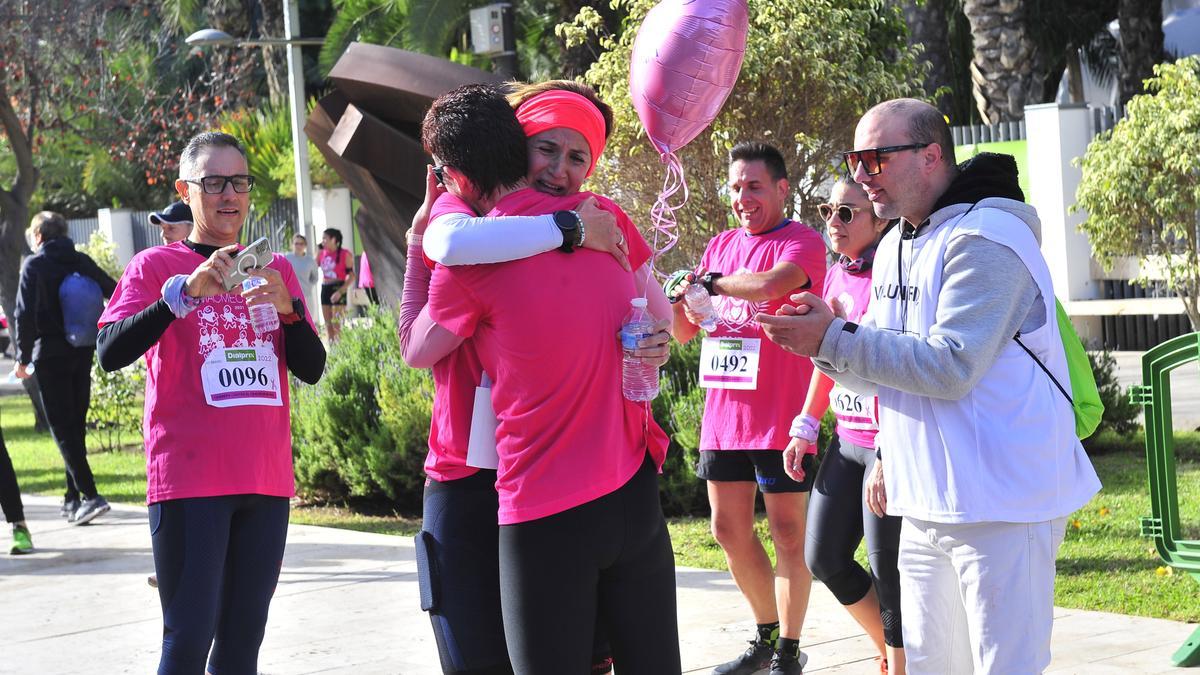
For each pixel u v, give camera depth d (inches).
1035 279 116.0
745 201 187.8
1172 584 228.8
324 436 354.6
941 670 124.7
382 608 237.1
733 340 185.5
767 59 385.4
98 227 1325.0
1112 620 207.8
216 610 147.6
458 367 124.4
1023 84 664.4
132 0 856.9
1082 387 123.2
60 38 689.0
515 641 116.3
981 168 119.6
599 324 115.4
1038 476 115.8
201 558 146.2
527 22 957.8
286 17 687.7
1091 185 483.2
